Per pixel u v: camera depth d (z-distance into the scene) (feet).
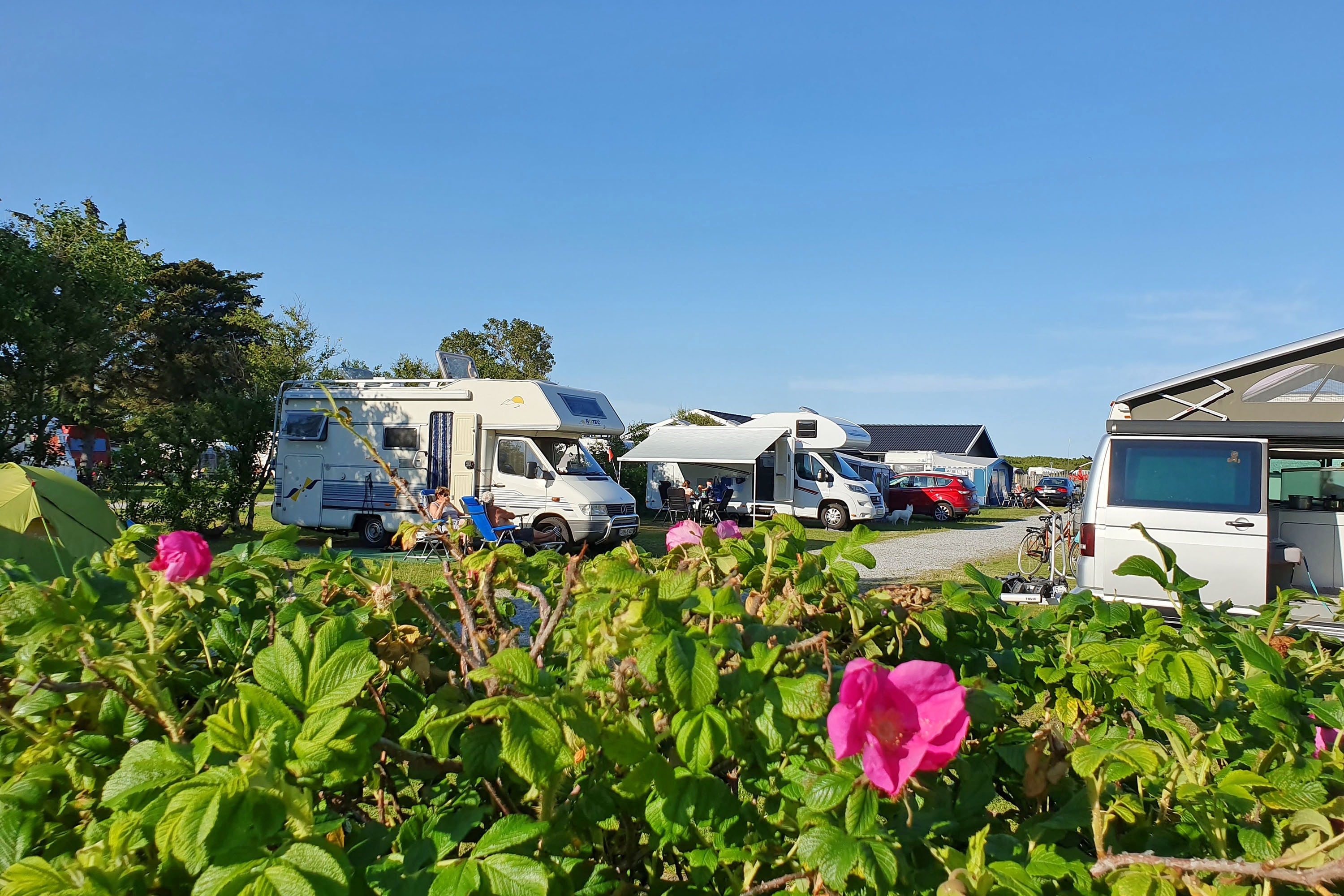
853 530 6.26
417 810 4.40
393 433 48.55
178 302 144.25
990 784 4.83
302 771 3.76
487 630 5.64
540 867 3.54
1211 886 4.08
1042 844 4.52
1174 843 4.58
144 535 7.25
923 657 6.23
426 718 4.18
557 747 3.69
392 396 48.78
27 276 51.80
